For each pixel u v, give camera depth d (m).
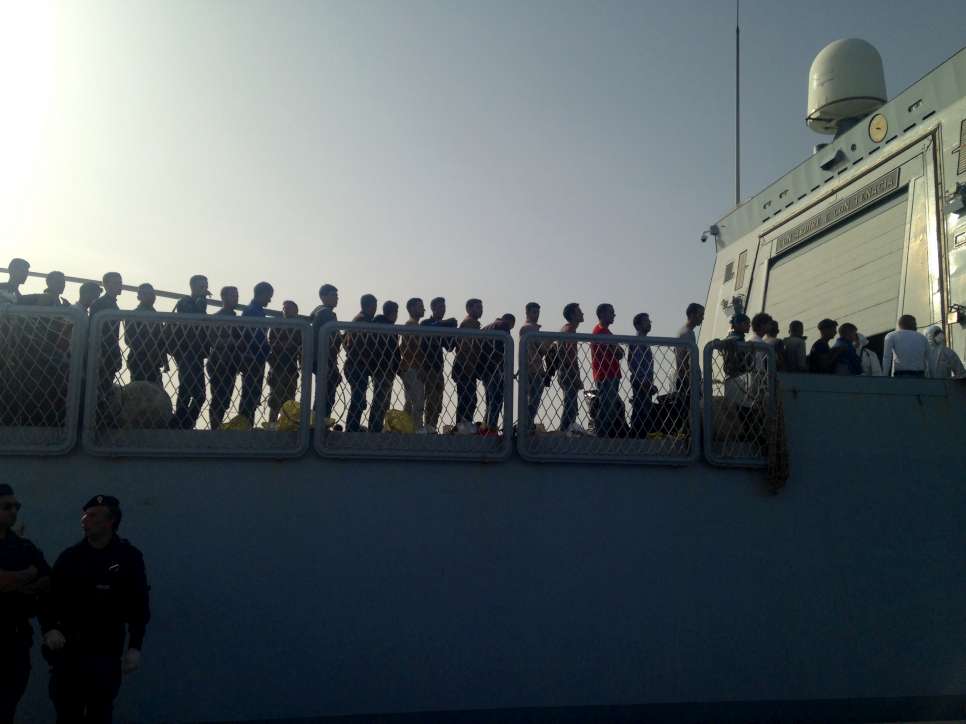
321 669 6.28
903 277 9.30
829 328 8.48
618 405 7.05
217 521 6.28
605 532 6.79
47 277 7.41
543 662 6.56
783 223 11.77
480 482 6.68
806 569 7.04
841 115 11.40
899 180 9.60
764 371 7.16
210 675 6.15
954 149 8.90
